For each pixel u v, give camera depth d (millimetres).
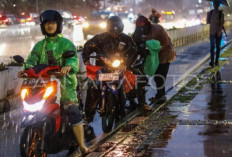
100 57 11961
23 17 97500
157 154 9469
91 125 12945
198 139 10461
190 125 11805
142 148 9961
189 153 9438
